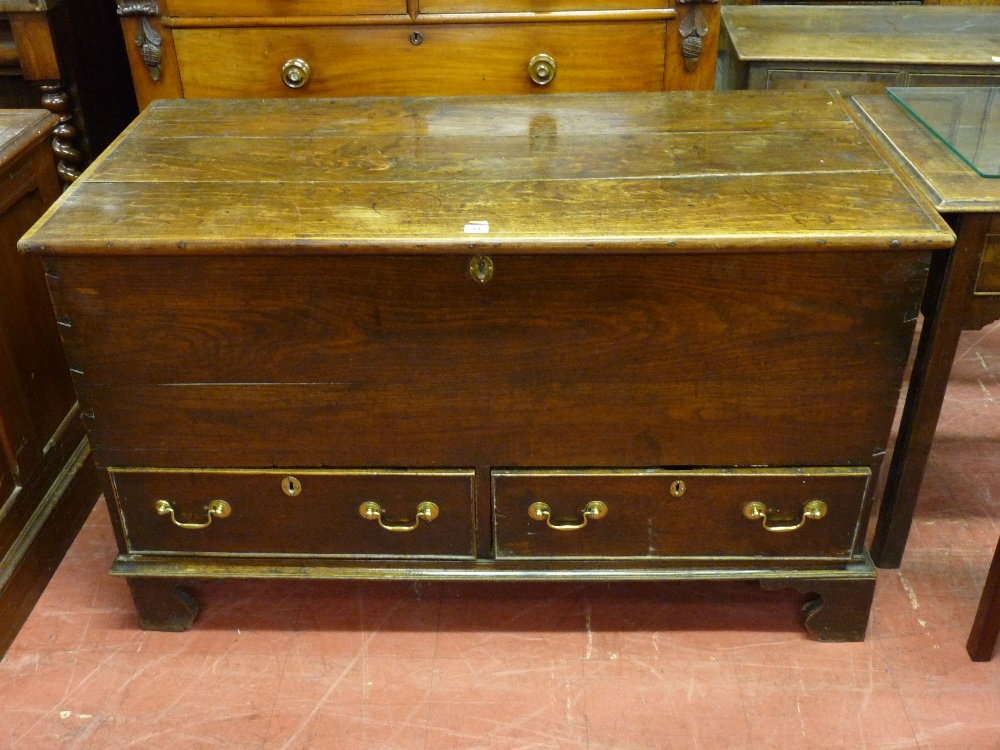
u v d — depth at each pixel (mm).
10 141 2035
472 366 1711
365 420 1771
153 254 1592
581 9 2318
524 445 1791
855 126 1971
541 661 1957
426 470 1823
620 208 1665
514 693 1890
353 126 2021
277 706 1871
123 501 1877
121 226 1627
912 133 1991
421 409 1757
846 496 1822
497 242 1564
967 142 1896
